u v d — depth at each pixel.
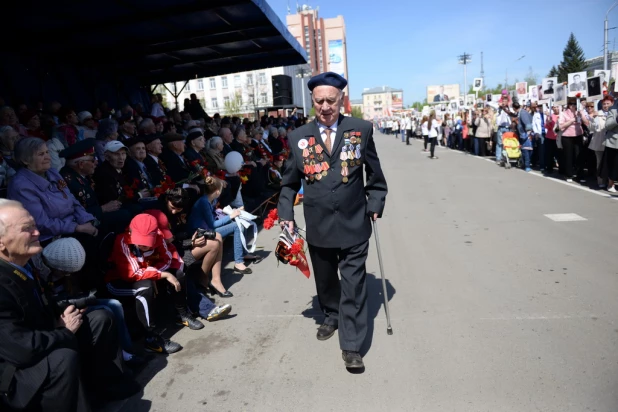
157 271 3.69
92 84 11.55
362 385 3.04
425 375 3.10
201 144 6.94
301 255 3.74
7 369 2.36
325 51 99.75
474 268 5.09
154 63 11.91
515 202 8.47
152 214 3.95
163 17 7.71
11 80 9.38
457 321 3.84
